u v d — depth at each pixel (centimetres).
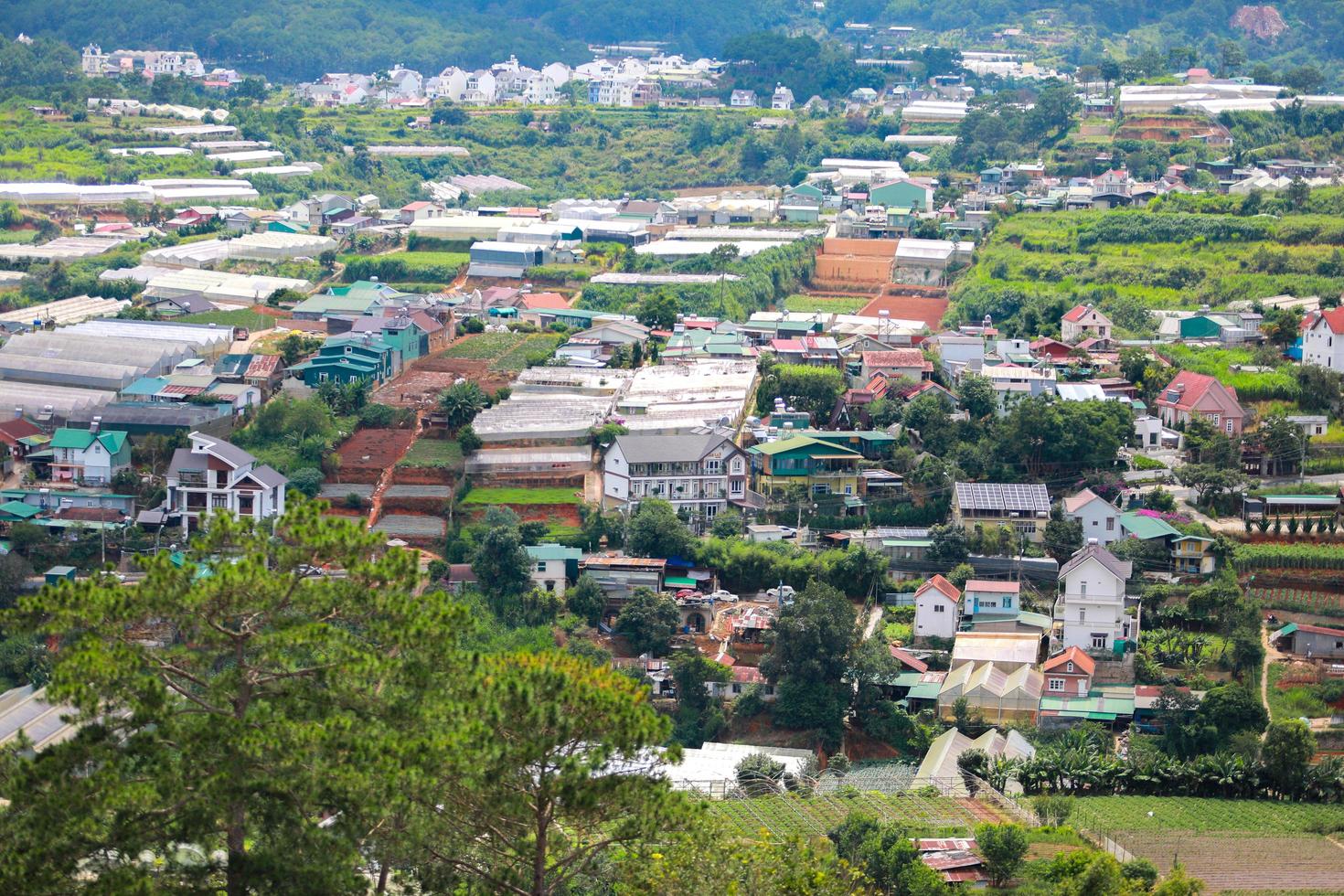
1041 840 12031
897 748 14662
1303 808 13138
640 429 19088
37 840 6800
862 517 17812
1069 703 14738
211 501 17375
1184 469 18125
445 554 17125
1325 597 16175
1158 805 13212
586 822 7631
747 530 17525
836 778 13850
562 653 7888
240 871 7081
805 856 9575
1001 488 17500
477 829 7631
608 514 17638
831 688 14875
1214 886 11544
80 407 19425
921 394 19700
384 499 17838
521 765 7312
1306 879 11688
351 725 7162
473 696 7431
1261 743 13800
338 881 7056
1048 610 16350
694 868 8325
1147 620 15950
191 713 7275
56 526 17188
